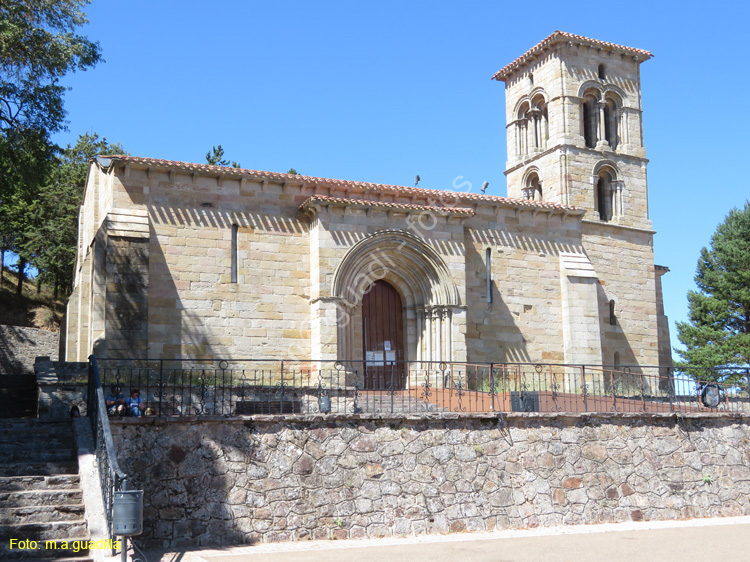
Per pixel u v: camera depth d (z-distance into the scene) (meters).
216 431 19.55
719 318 59.50
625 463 23.75
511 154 47.50
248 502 19.38
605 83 45.41
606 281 42.06
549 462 22.75
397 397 29.89
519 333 37.56
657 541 19.55
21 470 17.52
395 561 16.80
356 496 20.44
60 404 23.39
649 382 42.03
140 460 18.64
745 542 19.48
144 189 31.84
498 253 37.81
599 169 44.09
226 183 33.16
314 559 16.94
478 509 21.50
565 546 18.78
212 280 32.28
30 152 32.16
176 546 18.44
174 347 31.19
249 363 32.25
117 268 30.36
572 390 37.94
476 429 22.19
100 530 15.07
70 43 31.45
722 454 25.38
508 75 48.34
